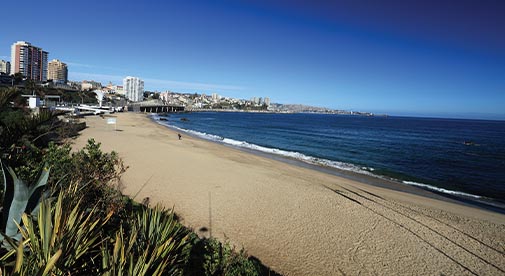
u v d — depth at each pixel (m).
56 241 2.25
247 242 7.44
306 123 94.06
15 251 2.23
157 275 2.46
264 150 29.19
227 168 16.75
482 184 17.88
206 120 92.56
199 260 4.03
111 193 4.95
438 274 6.65
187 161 18.12
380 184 16.53
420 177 19.28
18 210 2.65
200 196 10.98
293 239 7.82
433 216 10.43
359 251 7.43
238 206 10.11
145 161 17.16
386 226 9.16
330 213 9.98
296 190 12.69
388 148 35.28
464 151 34.09
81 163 5.11
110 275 2.26
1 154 3.71
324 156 27.17
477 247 8.09
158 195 10.74
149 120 68.88
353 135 53.72
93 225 2.75
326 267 6.55
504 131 78.38
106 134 30.14
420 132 68.12
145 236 3.30
